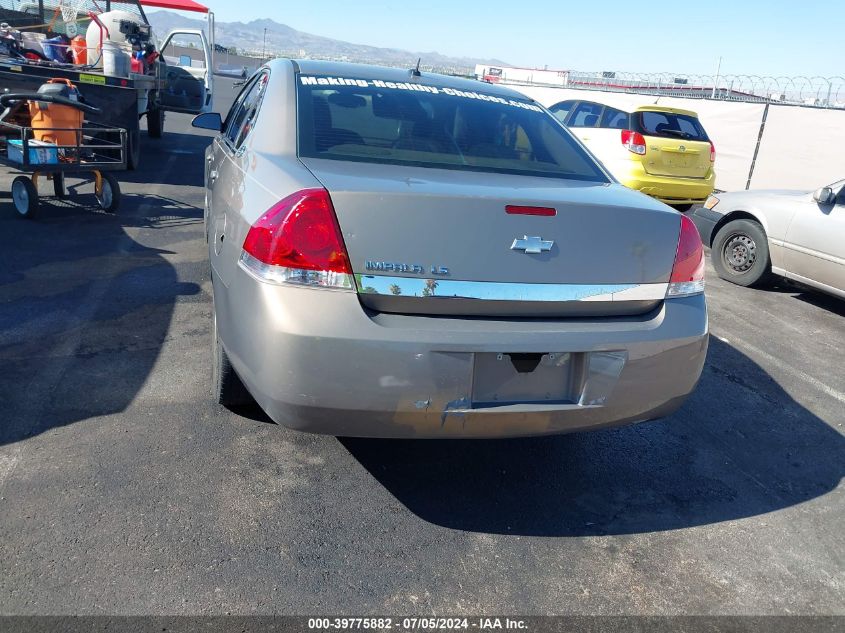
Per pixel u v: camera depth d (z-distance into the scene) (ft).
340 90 10.66
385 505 9.15
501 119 11.09
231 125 14.51
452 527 8.84
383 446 10.56
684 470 10.73
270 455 10.00
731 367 15.11
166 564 7.66
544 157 10.50
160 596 7.22
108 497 8.68
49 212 23.09
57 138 22.22
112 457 9.52
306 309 7.41
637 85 58.13
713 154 33.19
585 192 9.07
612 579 8.16
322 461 10.01
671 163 32.01
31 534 7.89
